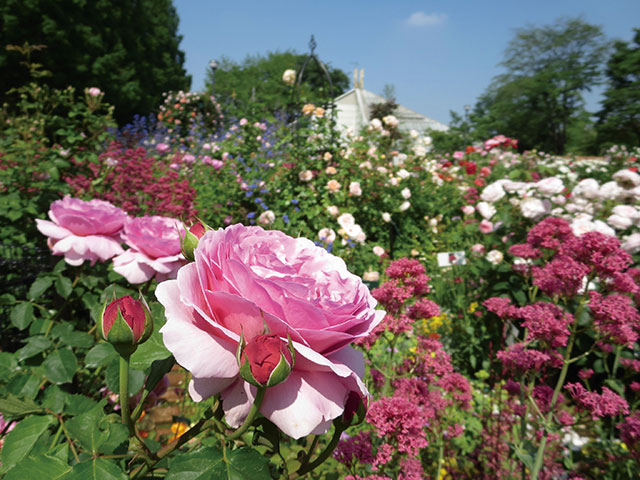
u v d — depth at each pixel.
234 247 0.63
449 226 7.58
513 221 4.13
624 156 9.62
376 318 0.66
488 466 2.10
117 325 0.56
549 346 1.76
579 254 1.77
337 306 0.59
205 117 11.77
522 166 7.57
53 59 19.80
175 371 2.82
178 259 1.16
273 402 0.55
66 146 3.62
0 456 0.76
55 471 0.59
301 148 6.29
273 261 0.64
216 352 0.54
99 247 1.21
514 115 41.88
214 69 14.10
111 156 4.50
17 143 3.72
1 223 2.87
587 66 39.47
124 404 0.63
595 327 1.70
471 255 4.39
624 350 2.94
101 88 21.58
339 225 5.50
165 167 6.47
